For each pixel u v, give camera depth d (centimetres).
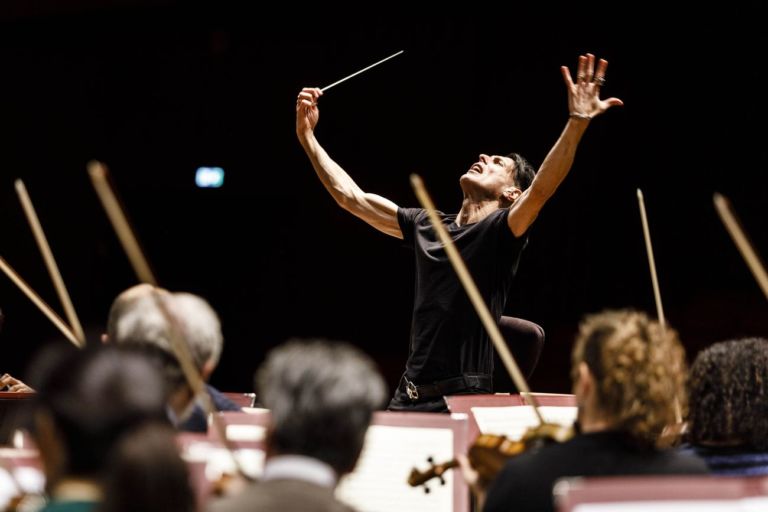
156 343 376
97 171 305
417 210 657
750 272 1227
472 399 511
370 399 291
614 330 348
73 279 1390
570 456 324
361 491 461
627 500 255
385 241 1395
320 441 284
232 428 414
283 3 1327
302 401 285
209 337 390
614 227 1272
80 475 248
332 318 1411
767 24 1176
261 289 1440
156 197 1421
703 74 1208
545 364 1268
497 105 1264
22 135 1388
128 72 1380
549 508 316
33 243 1384
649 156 1245
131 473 233
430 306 606
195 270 1440
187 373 350
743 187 1213
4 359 1368
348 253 1405
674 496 257
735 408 403
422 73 1294
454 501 451
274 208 1424
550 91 1242
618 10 1221
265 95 1360
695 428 412
